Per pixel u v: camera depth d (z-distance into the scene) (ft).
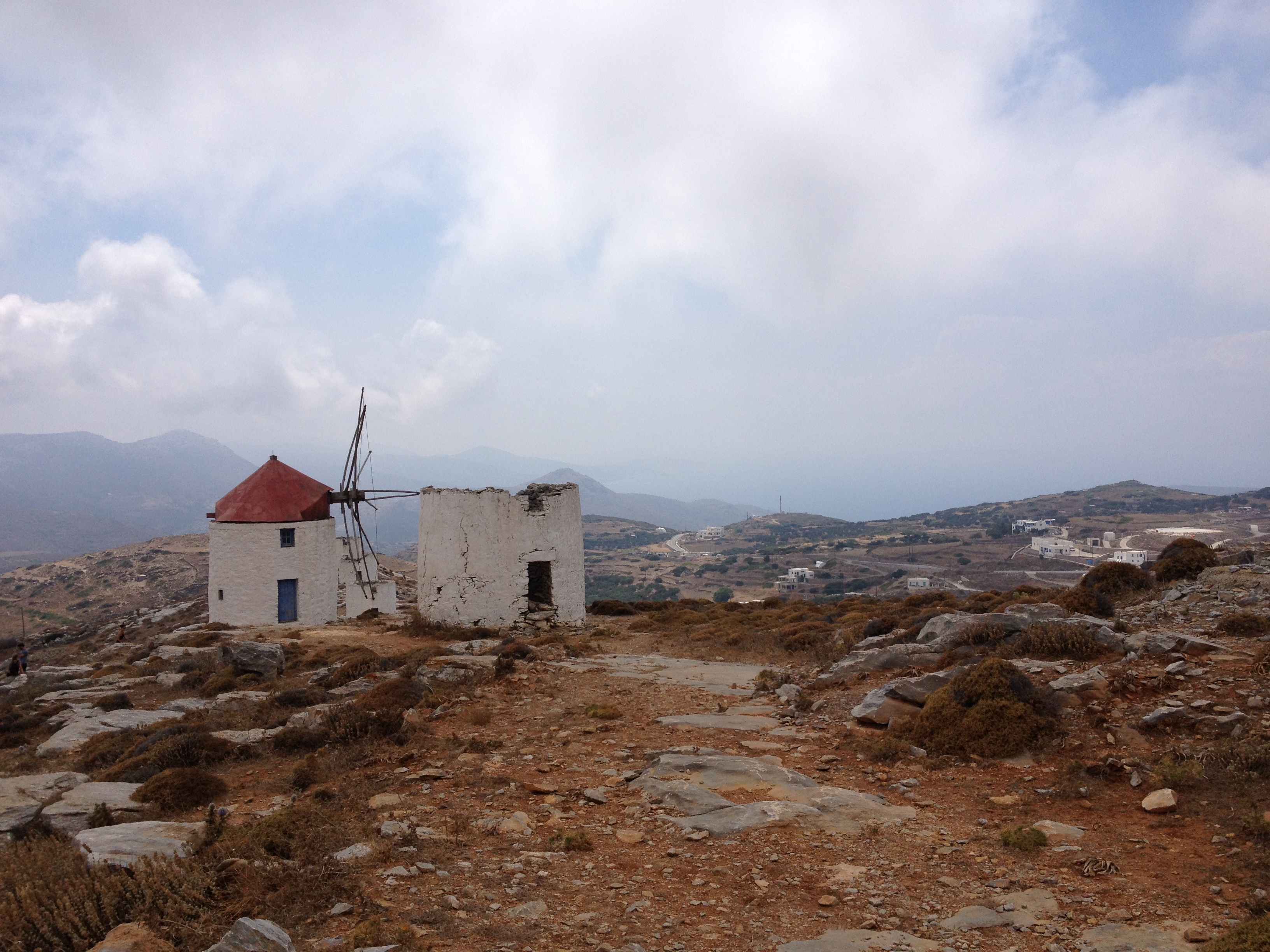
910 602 100.48
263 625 126.72
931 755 39.73
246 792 38.78
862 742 42.60
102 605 336.08
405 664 74.13
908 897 25.02
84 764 49.88
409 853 27.89
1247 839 26.73
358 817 32.40
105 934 22.27
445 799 35.22
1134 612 59.88
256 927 20.15
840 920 23.58
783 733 46.55
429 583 110.73
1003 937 22.17
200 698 74.54
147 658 101.86
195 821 33.32
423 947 21.18
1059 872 26.35
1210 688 38.60
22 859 26.63
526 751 43.91
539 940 22.09
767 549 637.71
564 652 81.87
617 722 50.67
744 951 21.68
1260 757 30.96
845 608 106.93
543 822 32.53
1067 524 437.99
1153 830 28.94
